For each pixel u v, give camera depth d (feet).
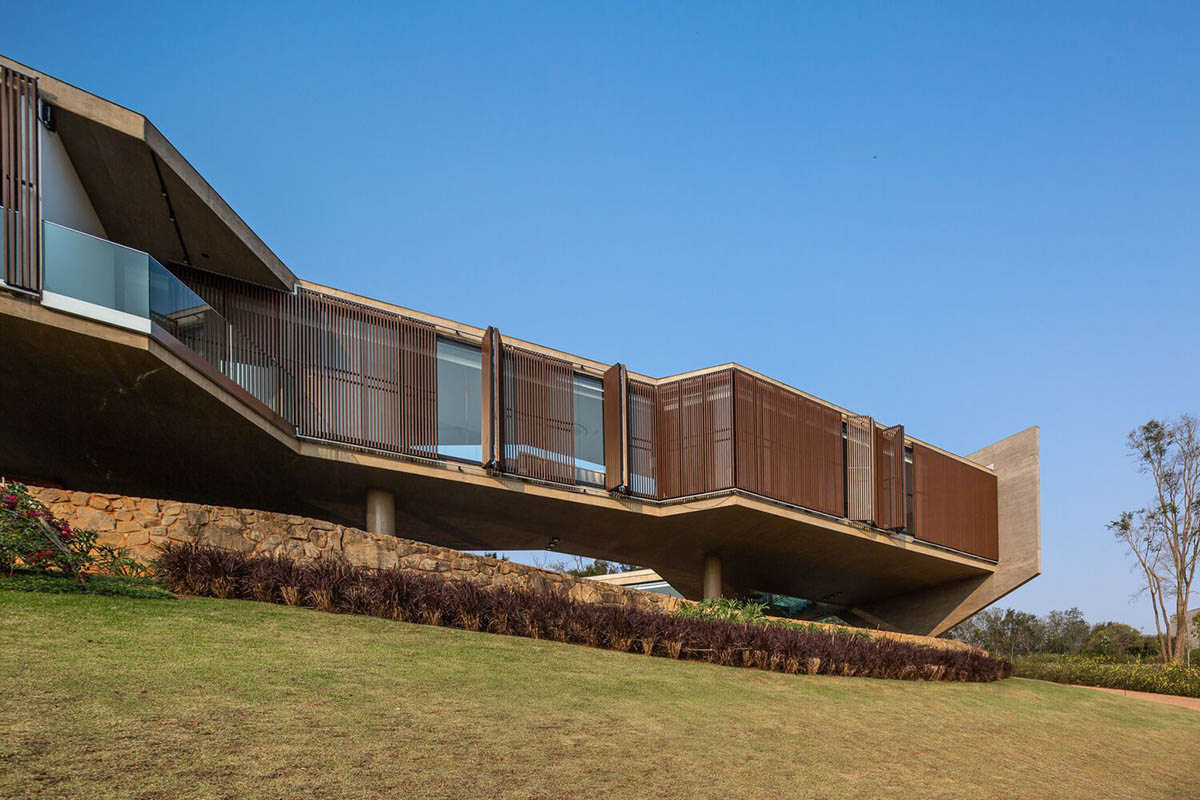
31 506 36.22
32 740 19.51
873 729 37.11
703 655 47.62
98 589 34.42
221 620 33.60
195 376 51.16
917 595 110.52
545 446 71.92
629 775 24.39
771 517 78.43
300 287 64.13
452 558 50.62
